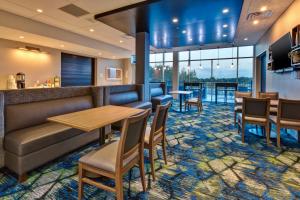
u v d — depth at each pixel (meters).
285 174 2.18
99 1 3.71
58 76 7.09
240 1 3.53
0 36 5.00
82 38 6.36
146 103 5.33
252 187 1.92
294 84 3.64
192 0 3.48
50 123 2.67
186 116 5.66
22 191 1.84
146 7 3.80
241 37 6.75
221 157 2.66
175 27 5.24
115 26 5.12
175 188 1.91
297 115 2.83
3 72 5.46
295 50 3.25
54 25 5.23
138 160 1.81
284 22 4.21
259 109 3.17
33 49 6.13
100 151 1.74
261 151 2.88
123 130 1.45
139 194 1.81
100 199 1.73
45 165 2.37
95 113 2.34
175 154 2.77
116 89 4.95
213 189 1.89
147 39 5.79
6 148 2.10
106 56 8.98
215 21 4.69
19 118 2.36
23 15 4.43
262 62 7.26
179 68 10.27
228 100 9.22
